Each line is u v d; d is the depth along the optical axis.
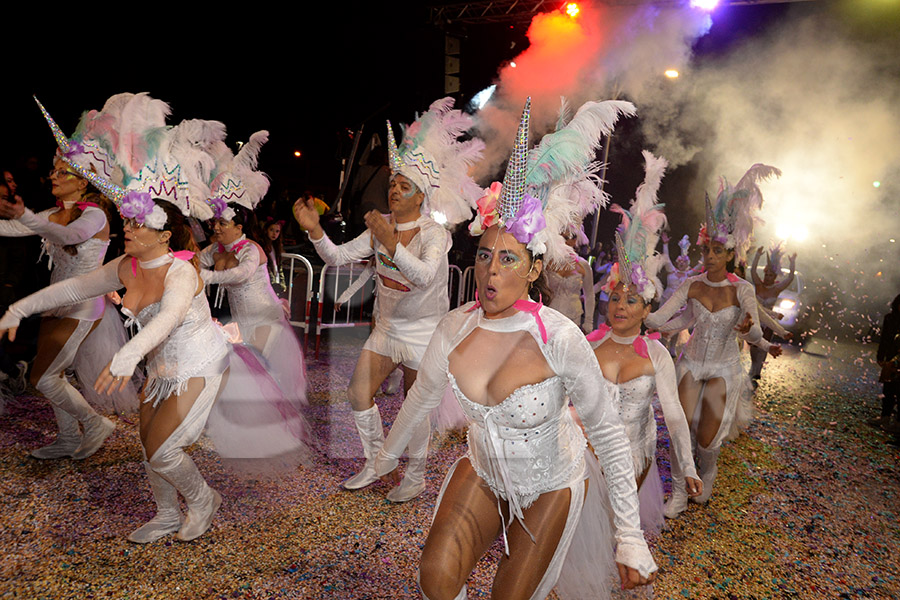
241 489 3.93
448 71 12.59
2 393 5.21
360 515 3.71
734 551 3.79
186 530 3.26
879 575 3.65
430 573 2.10
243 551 3.20
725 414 4.42
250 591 2.85
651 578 2.14
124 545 3.15
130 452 4.36
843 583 3.52
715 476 4.58
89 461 4.16
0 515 3.33
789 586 3.43
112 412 5.05
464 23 12.42
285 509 3.70
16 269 6.08
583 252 10.68
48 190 6.64
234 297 5.03
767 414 7.33
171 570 2.97
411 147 4.09
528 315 2.20
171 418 3.10
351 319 8.05
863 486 5.16
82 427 4.51
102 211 4.18
